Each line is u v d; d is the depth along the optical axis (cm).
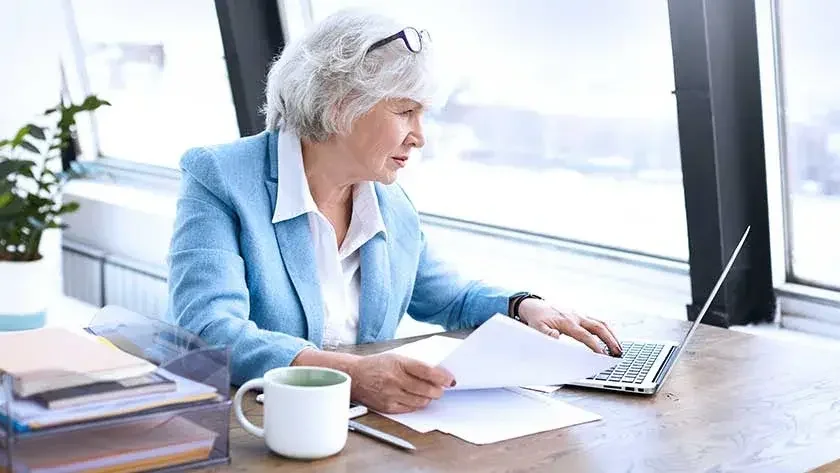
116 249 433
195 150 194
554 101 285
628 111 269
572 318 195
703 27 230
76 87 482
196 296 177
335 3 340
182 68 419
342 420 136
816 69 233
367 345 195
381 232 203
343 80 185
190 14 403
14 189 332
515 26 288
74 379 123
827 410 162
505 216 310
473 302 212
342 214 203
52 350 136
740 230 248
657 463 138
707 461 139
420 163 330
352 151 191
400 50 186
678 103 242
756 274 253
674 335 209
